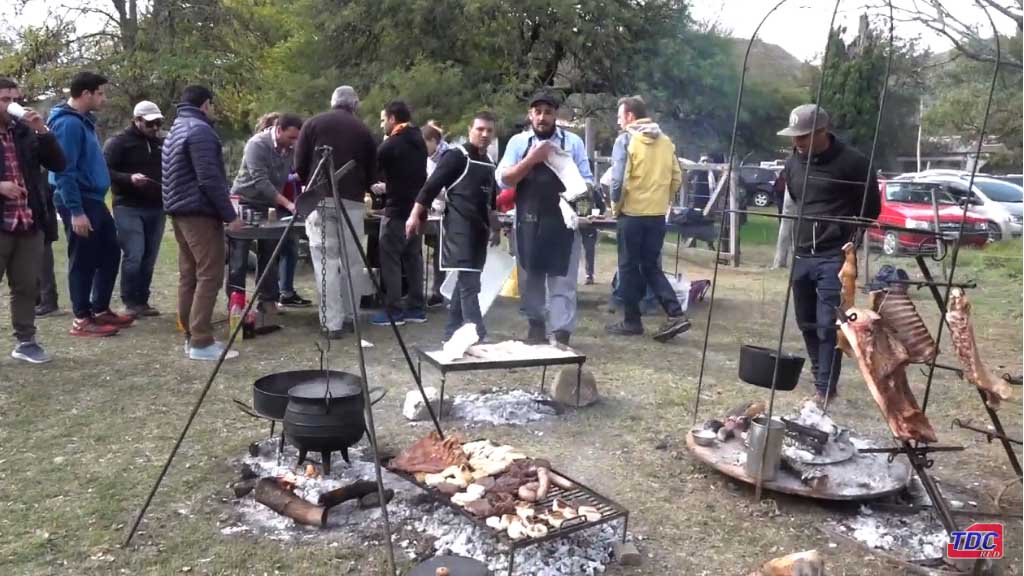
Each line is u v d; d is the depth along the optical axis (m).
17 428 4.47
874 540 3.44
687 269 12.14
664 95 18.81
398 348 6.46
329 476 3.71
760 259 13.73
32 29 22.30
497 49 18.66
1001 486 4.11
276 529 3.39
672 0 19.00
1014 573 3.23
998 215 14.58
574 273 6.35
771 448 3.73
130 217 6.98
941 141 26.77
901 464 4.01
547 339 6.49
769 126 19.25
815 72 19.25
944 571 3.17
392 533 3.34
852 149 4.79
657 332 7.10
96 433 4.43
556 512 3.14
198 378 5.48
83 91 6.26
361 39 19.50
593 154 14.59
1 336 6.45
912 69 10.62
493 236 7.18
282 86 19.45
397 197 7.10
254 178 6.95
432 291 8.52
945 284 3.49
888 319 3.40
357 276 6.55
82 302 6.52
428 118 16.86
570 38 18.25
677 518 3.63
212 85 22.05
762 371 4.03
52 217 5.95
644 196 6.89
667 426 4.84
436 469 3.55
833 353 4.99
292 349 6.33
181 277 6.11
